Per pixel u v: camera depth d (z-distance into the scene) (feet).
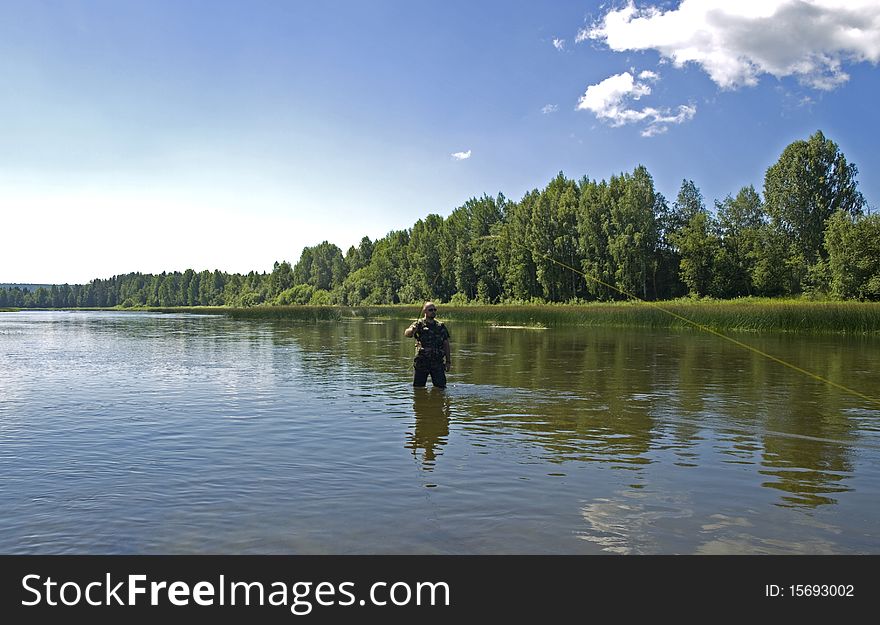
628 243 229.66
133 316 333.01
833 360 62.28
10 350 81.00
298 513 17.35
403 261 333.83
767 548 15.24
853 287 183.11
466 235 295.07
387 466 22.18
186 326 172.24
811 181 233.35
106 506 17.97
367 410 33.71
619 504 18.08
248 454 23.99
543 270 245.65
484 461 22.86
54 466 22.30
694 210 266.77
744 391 40.57
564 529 16.25
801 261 224.33
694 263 239.09
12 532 16.16
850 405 35.17
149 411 33.65
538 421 30.50
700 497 18.72
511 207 282.77
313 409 34.09
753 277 230.89
